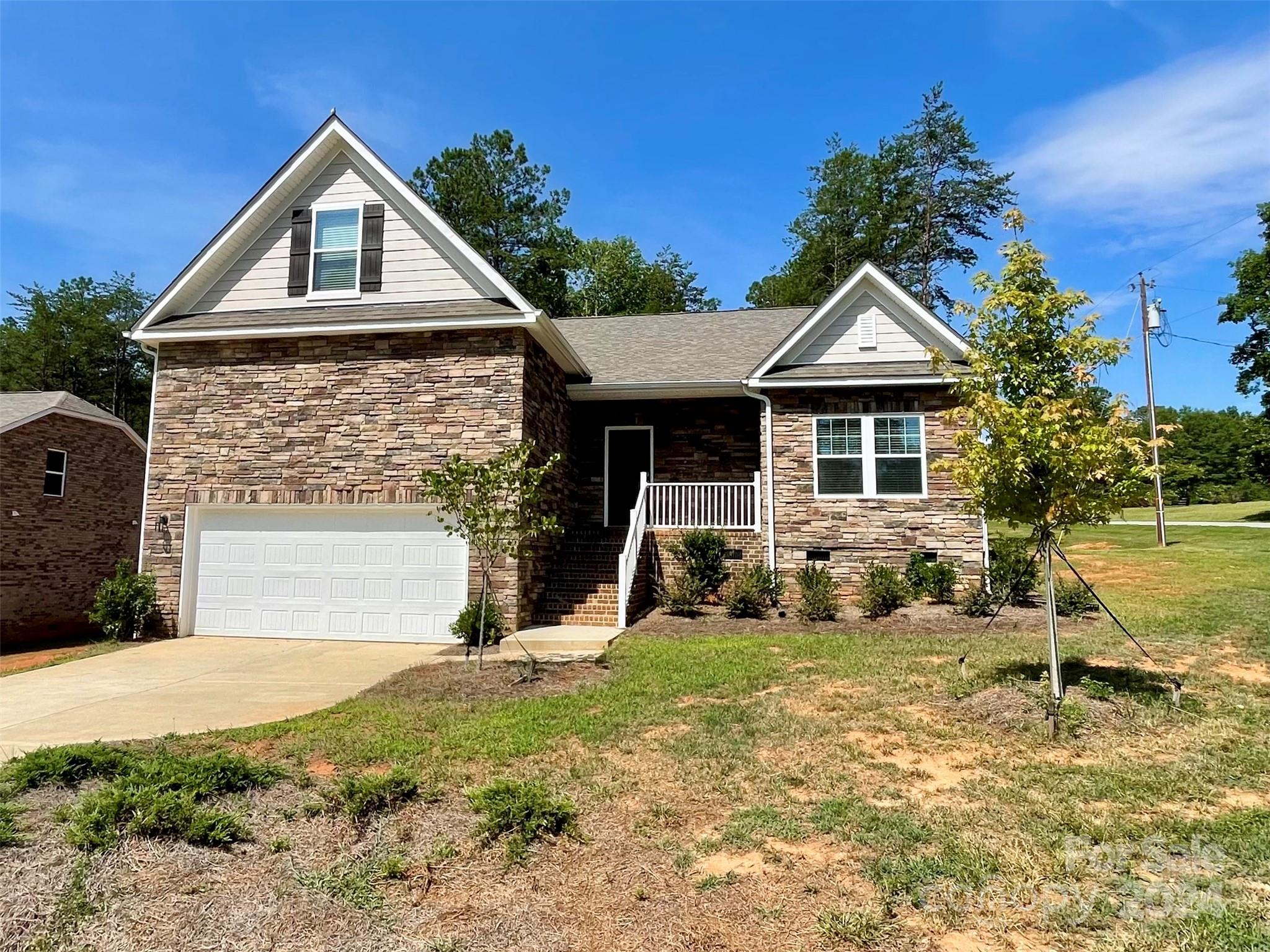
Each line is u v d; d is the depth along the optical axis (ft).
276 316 42.86
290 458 41.70
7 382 135.33
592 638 36.24
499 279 41.32
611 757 19.12
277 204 44.75
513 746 19.95
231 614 41.96
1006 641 32.65
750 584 42.16
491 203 121.39
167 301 43.45
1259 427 102.83
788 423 47.93
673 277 167.12
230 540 42.45
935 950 10.82
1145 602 41.73
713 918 11.82
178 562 42.09
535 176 132.26
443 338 41.16
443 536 40.45
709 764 18.42
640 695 25.08
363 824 15.24
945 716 21.86
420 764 18.89
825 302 48.21
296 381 42.11
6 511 60.49
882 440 46.96
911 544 45.88
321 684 29.40
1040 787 16.63
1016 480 21.75
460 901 12.50
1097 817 15.05
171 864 13.56
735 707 23.38
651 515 49.55
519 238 128.47
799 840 14.35
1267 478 105.60
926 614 40.19
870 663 28.94
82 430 68.39
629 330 62.95
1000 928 11.32
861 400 47.32
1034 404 22.15
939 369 24.52
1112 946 10.75
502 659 32.24
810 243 143.64
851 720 21.66
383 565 40.93
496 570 39.27
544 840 14.43
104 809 14.75
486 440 40.22
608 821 15.31
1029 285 23.15
